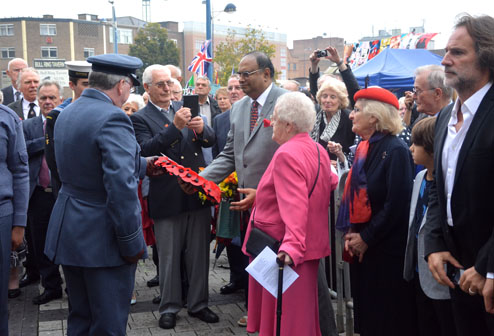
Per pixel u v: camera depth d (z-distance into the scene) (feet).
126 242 9.43
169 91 14.52
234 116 13.37
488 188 7.10
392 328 10.45
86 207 9.66
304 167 9.78
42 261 16.15
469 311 7.91
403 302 10.41
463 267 7.70
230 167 13.75
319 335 10.76
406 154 10.19
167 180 13.82
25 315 15.07
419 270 9.41
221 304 15.72
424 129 9.37
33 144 16.06
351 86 16.31
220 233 13.99
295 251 9.26
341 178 12.51
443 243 8.09
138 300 16.21
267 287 9.46
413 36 44.39
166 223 13.93
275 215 10.16
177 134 13.44
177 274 14.11
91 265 9.53
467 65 7.25
